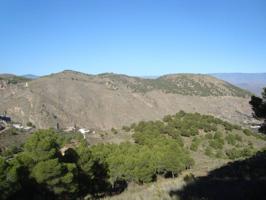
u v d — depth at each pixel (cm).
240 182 1925
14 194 2686
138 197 1844
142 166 4553
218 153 7256
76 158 3431
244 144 8481
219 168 3616
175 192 1792
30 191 2816
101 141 9294
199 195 1642
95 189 3788
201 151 7781
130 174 4538
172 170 4919
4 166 2517
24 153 2962
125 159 4638
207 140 8506
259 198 1425
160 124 9338
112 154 5069
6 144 9369
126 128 10519
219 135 8525
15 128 12438
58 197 2956
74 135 10344
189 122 9225
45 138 3075
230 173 2617
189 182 2323
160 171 5069
